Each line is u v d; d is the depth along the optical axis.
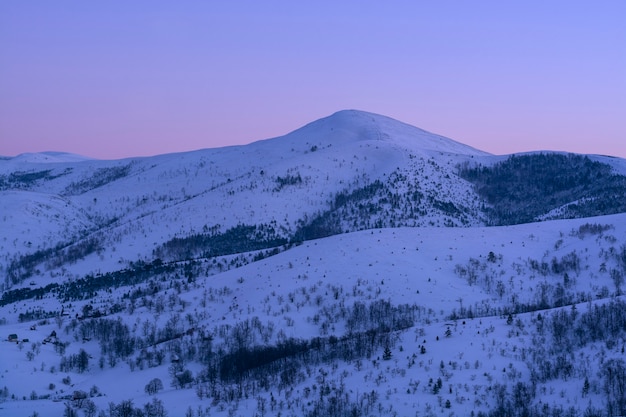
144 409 166.38
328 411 153.25
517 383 162.88
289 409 159.12
